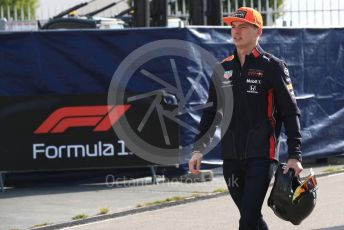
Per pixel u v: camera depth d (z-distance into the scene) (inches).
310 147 784.9
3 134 666.8
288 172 339.9
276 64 343.9
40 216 558.3
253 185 340.5
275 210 348.2
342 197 609.9
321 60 792.9
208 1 868.0
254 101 345.4
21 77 682.2
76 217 549.3
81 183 699.4
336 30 805.2
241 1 1045.8
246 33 345.4
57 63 683.4
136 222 536.4
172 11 1207.6
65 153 673.0
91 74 684.1
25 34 681.0
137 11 848.9
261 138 344.2
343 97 812.6
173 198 615.5
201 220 535.5
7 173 688.4
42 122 669.3
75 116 671.8
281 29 758.5
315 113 788.6
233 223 521.0
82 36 683.4
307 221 518.9
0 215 565.0
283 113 344.2
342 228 495.5
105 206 593.0
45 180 697.0
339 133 810.2
